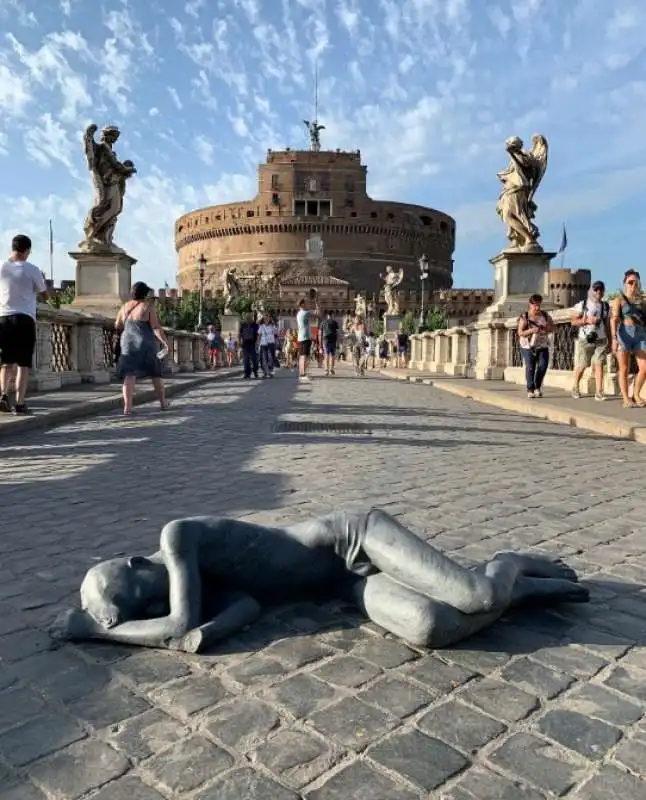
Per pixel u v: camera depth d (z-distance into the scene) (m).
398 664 2.52
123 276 18.19
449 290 108.31
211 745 2.04
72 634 2.66
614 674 2.47
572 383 14.12
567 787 1.86
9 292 8.76
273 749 2.02
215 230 115.50
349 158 113.94
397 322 46.88
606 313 11.76
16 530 4.26
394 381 20.88
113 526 4.35
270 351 23.78
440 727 2.13
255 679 2.41
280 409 11.68
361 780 1.88
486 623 2.74
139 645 2.62
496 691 2.35
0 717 2.18
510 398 12.40
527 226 18.00
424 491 5.41
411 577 2.64
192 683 2.38
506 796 1.82
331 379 21.97
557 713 2.21
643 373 10.70
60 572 3.51
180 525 2.69
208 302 67.81
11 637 2.74
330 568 2.86
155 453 7.10
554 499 5.18
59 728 2.12
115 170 17.88
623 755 2.00
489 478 5.95
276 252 111.31
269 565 2.78
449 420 10.28
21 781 1.88
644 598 3.21
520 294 18.25
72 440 7.95
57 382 13.65
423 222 120.69
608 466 6.58
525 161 17.78
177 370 24.39
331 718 2.17
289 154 114.81
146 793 1.83
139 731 2.11
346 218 111.44
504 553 3.02
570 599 2.96
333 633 2.76
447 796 1.82
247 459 6.77
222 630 2.63
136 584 2.68
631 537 4.21
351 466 6.43
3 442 7.75
